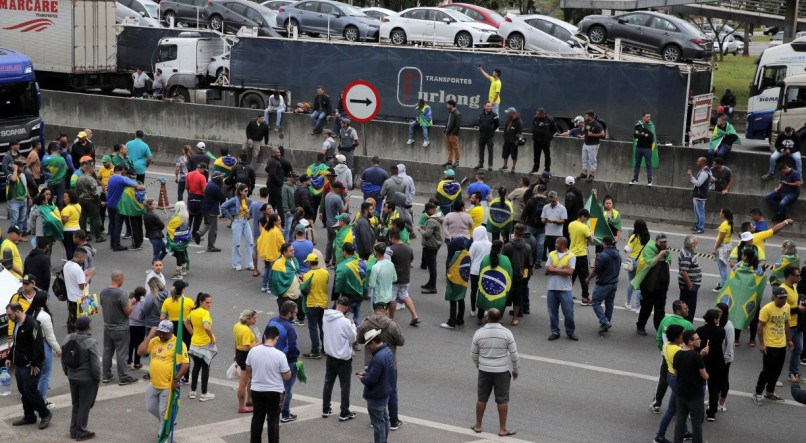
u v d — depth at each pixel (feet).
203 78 267.39
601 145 192.44
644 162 183.83
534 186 145.28
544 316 124.47
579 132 202.90
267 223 130.82
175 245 136.15
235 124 226.99
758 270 107.55
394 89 244.01
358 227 127.03
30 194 158.30
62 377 104.22
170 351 85.15
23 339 87.76
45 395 91.71
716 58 454.40
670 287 136.05
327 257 142.82
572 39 258.57
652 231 168.45
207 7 297.53
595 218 131.44
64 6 265.54
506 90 232.53
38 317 90.84
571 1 304.50
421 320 122.01
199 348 95.76
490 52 234.79
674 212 175.42
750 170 181.37
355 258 110.63
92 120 239.91
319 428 90.02
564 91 227.61
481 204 150.61
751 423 93.66
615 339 115.96
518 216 145.89
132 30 280.92
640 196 177.88
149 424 90.68
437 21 271.69
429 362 108.17
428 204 131.75
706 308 126.00
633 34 281.33
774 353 96.63
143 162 173.78
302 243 116.98
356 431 89.56
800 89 226.99
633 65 221.25
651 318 123.95
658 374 105.60
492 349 87.45
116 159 164.55
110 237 157.69
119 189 149.28
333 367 91.40
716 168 170.91
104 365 101.86
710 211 171.42
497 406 92.99
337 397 99.30
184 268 138.51
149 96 272.10
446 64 237.45
